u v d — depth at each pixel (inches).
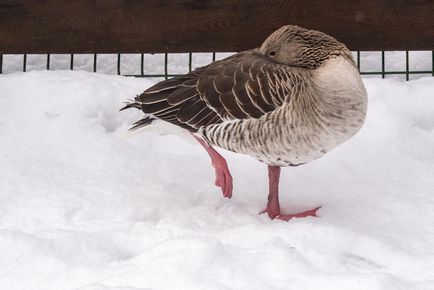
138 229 187.2
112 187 221.1
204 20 298.5
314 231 179.9
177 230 185.9
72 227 192.1
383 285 148.0
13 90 279.9
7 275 160.6
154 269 155.9
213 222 195.6
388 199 211.3
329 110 180.7
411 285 152.2
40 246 172.2
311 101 180.1
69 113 265.6
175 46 301.3
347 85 181.0
